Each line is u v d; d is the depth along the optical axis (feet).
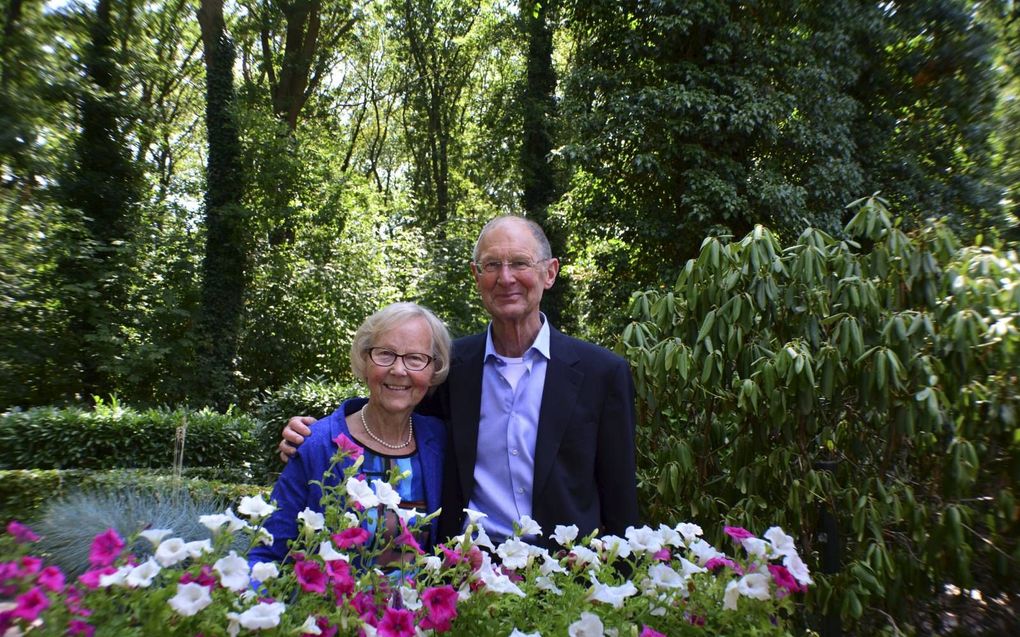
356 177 56.08
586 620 4.48
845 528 9.87
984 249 9.73
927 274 9.21
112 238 48.91
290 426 6.59
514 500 6.80
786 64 37.93
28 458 27.86
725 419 9.80
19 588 4.04
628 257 41.45
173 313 46.80
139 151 56.85
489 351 7.18
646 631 4.63
